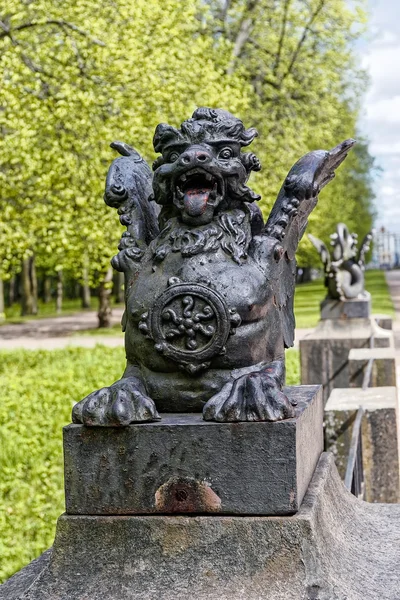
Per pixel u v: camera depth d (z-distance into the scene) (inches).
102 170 498.3
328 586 84.6
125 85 492.4
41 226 534.6
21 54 487.8
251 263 97.9
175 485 88.7
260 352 96.3
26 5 492.1
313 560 85.7
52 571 89.8
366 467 186.4
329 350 366.0
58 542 90.4
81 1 483.2
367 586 89.4
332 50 866.1
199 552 87.7
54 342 796.0
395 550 104.0
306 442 97.5
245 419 87.5
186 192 98.3
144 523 89.0
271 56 862.5
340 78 897.5
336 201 1233.4
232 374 94.3
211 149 98.2
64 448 91.0
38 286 2209.6
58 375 471.2
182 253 95.9
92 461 90.4
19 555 195.2
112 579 88.4
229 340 93.5
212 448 87.9
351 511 115.4
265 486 87.0
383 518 119.4
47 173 502.9
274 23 855.1
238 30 834.8
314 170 105.3
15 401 375.2
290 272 110.0
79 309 1536.7
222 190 98.0
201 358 93.1
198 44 596.4
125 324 100.1
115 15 503.8
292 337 110.3
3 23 504.4
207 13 707.4
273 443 86.7
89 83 484.7
